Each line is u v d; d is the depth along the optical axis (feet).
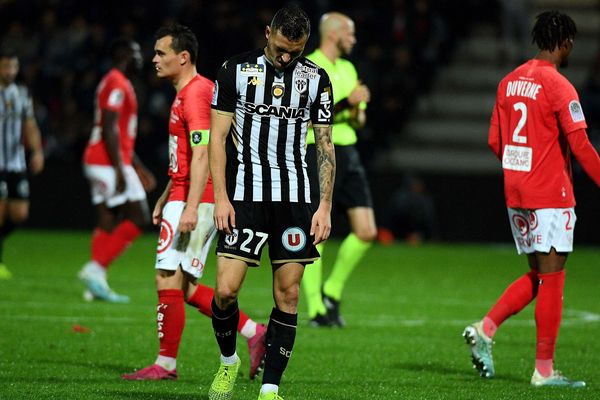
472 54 274.36
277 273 62.90
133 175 124.57
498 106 77.25
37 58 250.16
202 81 73.36
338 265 106.32
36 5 264.52
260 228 62.44
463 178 223.92
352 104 104.99
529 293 77.51
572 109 72.95
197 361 82.74
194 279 75.20
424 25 257.14
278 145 62.34
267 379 62.49
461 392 71.10
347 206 106.63
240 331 74.84
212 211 74.54
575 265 184.96
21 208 147.43
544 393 71.20
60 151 235.20
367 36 250.78
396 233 225.97
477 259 193.67
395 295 138.10
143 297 127.03
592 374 80.43
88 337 93.86
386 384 74.13
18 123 146.41
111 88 123.03
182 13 245.45
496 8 276.00
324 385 73.31
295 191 62.34
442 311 121.19
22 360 80.94
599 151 222.48
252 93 61.67
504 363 85.10
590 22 282.56
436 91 268.00
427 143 260.83
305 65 62.49
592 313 121.49
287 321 62.80
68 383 71.61
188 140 73.77
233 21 244.22
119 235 122.72
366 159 232.94
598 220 217.56
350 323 109.60
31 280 142.31
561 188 74.33
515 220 77.00
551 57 75.15
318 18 246.06
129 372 77.10
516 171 75.46
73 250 189.47
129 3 258.16
